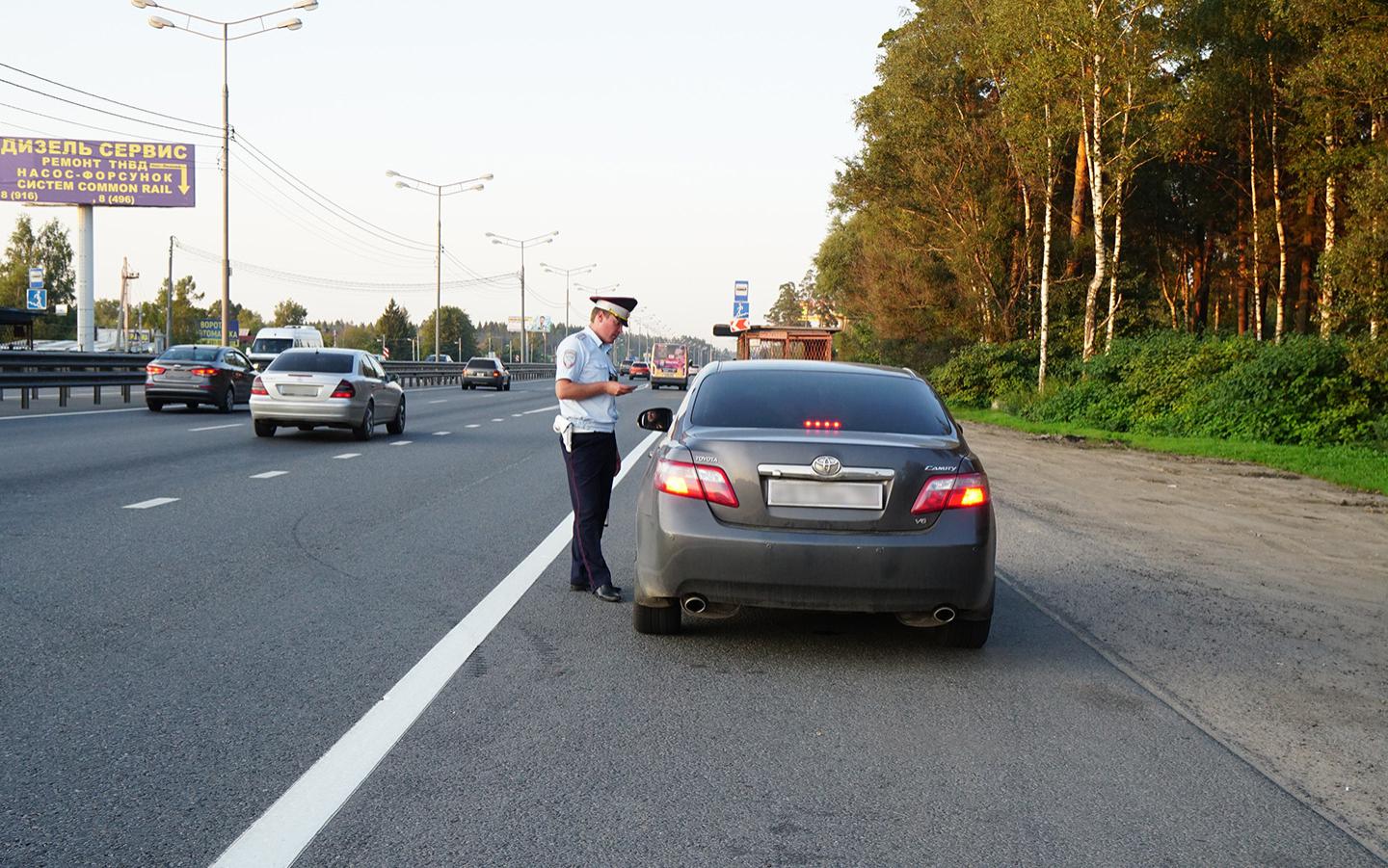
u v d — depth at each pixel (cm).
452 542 915
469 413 2988
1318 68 2597
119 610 639
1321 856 357
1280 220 3781
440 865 327
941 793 401
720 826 364
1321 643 681
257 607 661
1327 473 1777
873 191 4506
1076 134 3862
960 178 4253
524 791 390
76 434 1834
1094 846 358
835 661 586
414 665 548
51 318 12075
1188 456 2130
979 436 2541
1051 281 3988
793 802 388
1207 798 407
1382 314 2155
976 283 4181
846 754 440
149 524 952
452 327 18088
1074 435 2573
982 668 583
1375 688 581
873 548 550
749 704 502
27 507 1024
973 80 4162
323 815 362
